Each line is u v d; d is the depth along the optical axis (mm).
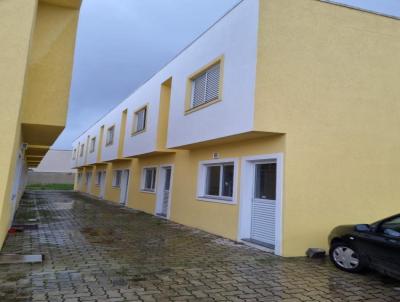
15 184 9672
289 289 5270
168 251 7805
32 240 8438
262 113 7738
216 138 9281
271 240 8305
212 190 11359
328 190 8094
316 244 7812
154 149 14461
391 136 8930
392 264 5441
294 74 8117
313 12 8516
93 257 6918
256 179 9234
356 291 5234
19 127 6504
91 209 17688
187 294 4867
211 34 10219
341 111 8469
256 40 7906
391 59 9227
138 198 18500
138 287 5082
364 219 8328
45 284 5023
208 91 10477
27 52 5992
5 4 5969
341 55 8656
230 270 6281
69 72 7684
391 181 8773
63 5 7770
